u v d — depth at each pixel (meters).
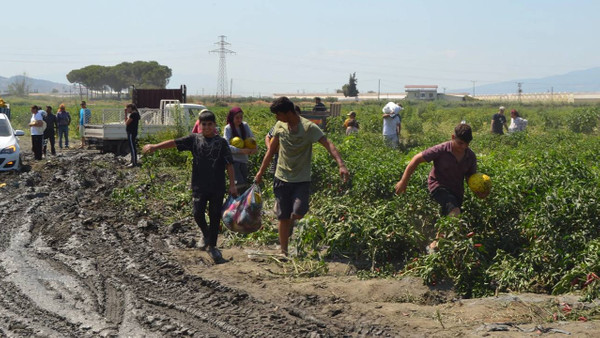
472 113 48.59
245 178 9.81
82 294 6.48
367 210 8.61
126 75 174.75
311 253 8.09
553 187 8.69
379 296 6.50
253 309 5.99
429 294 6.53
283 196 7.93
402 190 7.80
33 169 17.44
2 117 18.03
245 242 8.93
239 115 9.63
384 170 10.43
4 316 5.89
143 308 6.01
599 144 18.61
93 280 6.96
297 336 5.31
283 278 7.19
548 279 6.99
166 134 20.53
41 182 14.66
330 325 5.56
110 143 22.22
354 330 5.48
